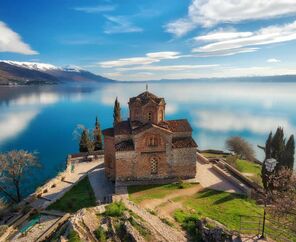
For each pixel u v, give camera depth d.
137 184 41.69
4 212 36.38
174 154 43.25
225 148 93.81
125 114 139.12
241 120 152.25
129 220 23.92
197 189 40.12
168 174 43.75
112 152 45.59
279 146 41.34
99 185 44.44
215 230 22.88
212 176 45.47
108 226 23.06
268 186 39.41
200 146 99.75
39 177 63.62
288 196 22.53
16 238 28.34
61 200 39.19
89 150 66.81
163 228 24.44
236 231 23.78
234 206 34.03
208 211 32.44
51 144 95.31
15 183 49.19
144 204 34.00
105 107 197.50
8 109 185.00
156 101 44.31
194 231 24.70
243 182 45.03
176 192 38.88
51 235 26.62
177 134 44.81
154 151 42.50
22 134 110.56
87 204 36.84
